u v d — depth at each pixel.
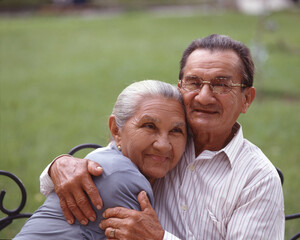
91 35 20.31
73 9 34.31
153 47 16.98
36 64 13.56
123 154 2.20
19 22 25.41
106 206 1.93
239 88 2.19
